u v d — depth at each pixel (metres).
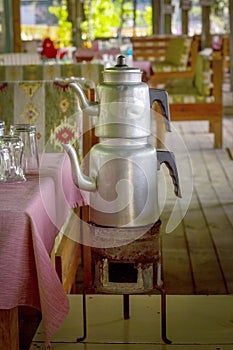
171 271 3.62
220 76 7.12
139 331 2.65
